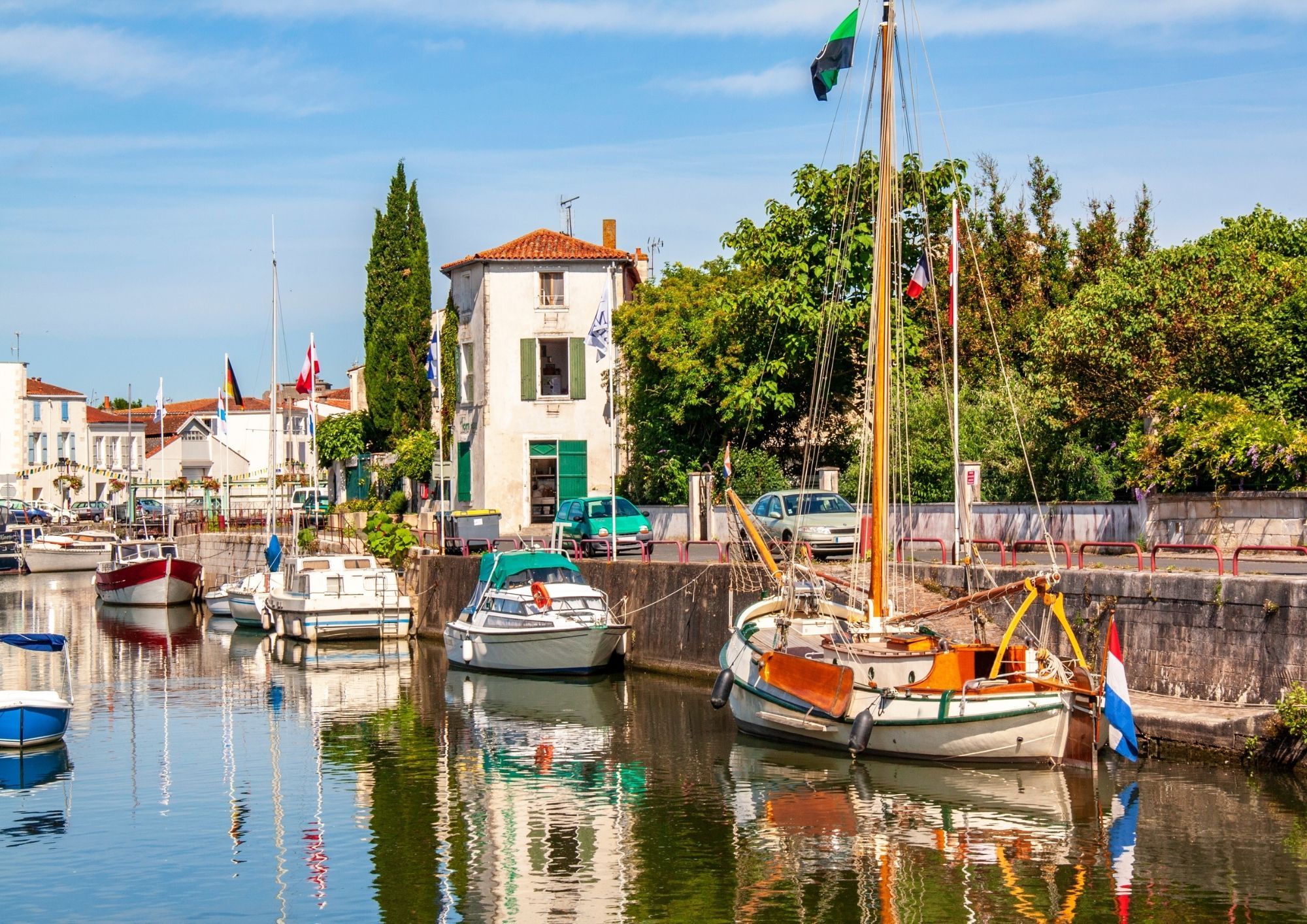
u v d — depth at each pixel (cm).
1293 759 1983
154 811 2147
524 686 3256
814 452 4428
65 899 1731
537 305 5094
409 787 2261
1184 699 2223
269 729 2784
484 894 1720
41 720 2605
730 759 2367
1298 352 3322
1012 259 5491
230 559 5916
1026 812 1931
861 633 2428
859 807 2016
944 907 1605
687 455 4506
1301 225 4288
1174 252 3747
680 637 3262
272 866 1848
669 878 1752
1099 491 3616
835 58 2619
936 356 4709
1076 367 3603
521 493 5097
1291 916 1529
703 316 4547
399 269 6431
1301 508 2748
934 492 3803
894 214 3525
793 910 1623
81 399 10206
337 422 6781
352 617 4159
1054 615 2480
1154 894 1608
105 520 8675
